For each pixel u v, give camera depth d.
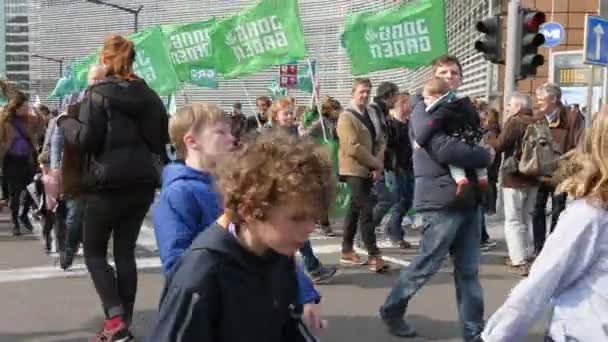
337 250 8.41
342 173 7.18
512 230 7.21
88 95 4.50
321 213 1.76
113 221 4.59
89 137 4.40
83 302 6.06
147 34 11.01
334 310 5.81
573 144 7.04
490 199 10.59
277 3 9.93
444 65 4.57
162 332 1.81
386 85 8.36
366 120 7.09
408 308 5.84
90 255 4.63
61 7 66.56
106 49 4.67
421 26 9.14
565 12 17.75
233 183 1.75
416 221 10.09
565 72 15.05
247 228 1.82
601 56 9.94
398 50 9.26
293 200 1.70
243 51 10.16
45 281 6.83
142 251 8.37
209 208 2.90
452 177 4.46
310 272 6.68
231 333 1.83
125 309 4.69
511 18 9.85
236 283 1.81
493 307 5.99
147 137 4.62
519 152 7.07
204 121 3.03
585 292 2.47
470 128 4.46
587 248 2.45
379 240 9.09
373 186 7.38
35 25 68.88
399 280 4.87
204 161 3.01
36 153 9.91
